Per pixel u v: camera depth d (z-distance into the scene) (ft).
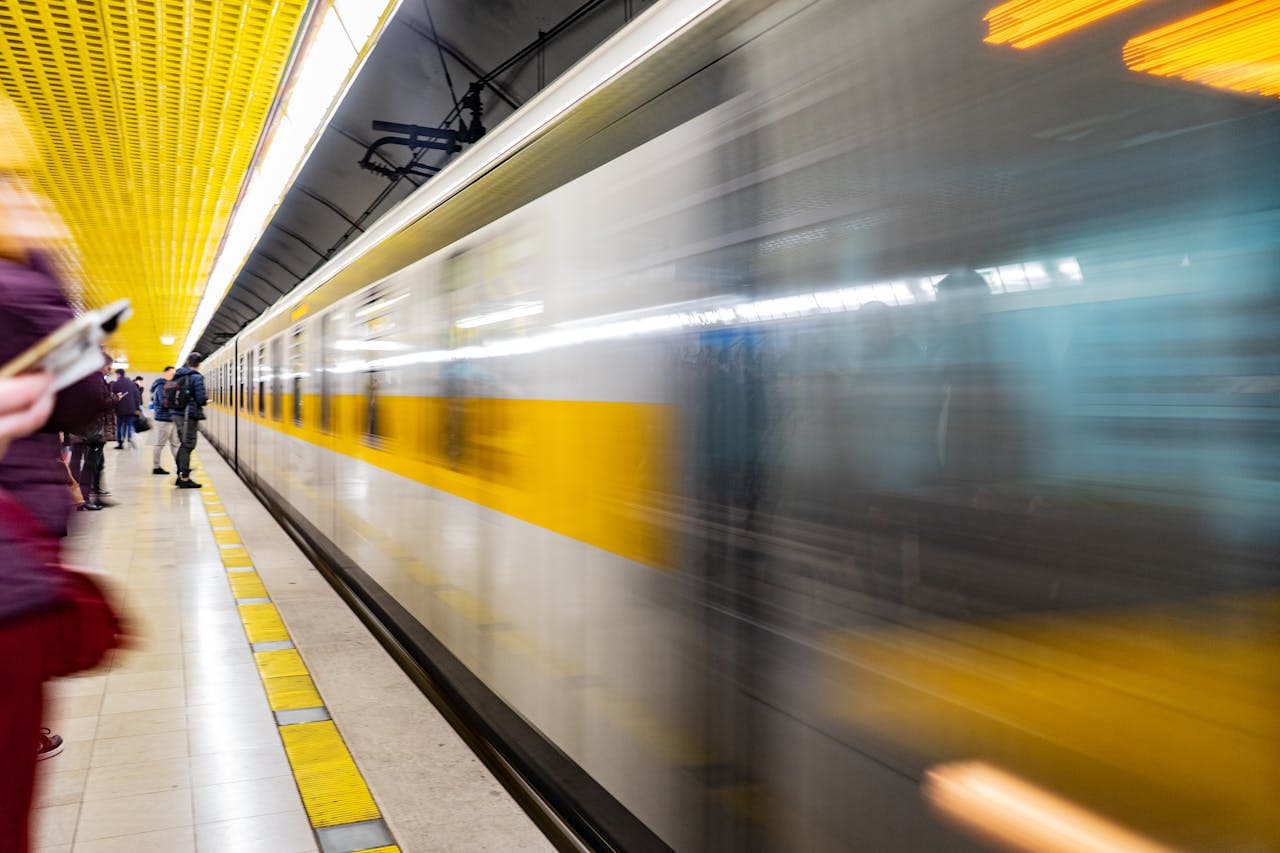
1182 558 3.72
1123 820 3.89
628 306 8.11
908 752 5.02
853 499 5.47
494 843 9.11
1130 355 3.95
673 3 7.79
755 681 6.35
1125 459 3.94
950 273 4.86
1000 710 4.46
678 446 7.30
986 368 4.62
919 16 5.19
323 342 23.91
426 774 10.72
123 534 28.76
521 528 10.38
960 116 4.87
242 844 9.07
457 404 12.87
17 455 5.15
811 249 5.90
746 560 6.46
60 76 20.03
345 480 20.79
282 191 26.99
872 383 5.37
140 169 29.22
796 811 5.92
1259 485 3.48
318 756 11.25
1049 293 4.31
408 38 34.99
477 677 11.78
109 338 4.24
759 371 6.36
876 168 5.41
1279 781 3.36
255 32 17.31
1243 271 3.58
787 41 6.27
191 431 42.93
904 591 5.08
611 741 8.30
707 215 7.03
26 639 4.09
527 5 29.07
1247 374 3.54
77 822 9.52
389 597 16.49
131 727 12.20
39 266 4.38
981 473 4.62
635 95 8.23
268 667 14.90
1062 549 4.19
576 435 9.05
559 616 9.39
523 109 10.96
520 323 10.57
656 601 7.58
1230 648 3.54
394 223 16.97
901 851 5.05
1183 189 3.79
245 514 33.86
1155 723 3.78
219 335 130.82
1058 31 4.34
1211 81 3.71
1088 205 4.17
